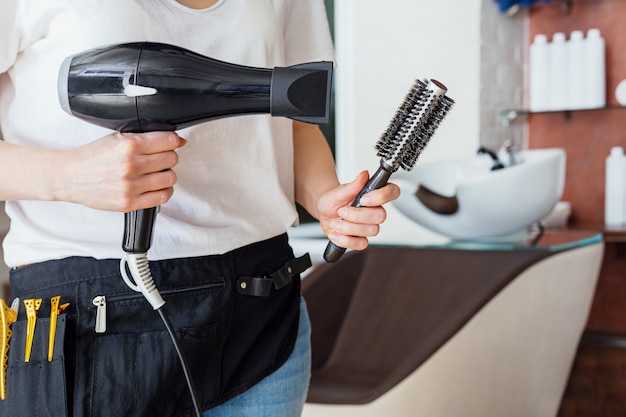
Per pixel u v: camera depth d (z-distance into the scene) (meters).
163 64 0.79
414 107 0.86
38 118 0.91
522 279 2.16
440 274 2.39
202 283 0.96
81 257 0.91
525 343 2.19
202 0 0.98
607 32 3.08
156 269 0.93
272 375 1.06
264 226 1.03
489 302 2.11
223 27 0.98
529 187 2.23
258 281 1.01
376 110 3.10
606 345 2.73
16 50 0.90
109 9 0.89
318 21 1.18
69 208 0.92
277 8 1.08
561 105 3.02
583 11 3.10
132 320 0.91
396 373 2.02
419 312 2.38
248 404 1.05
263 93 0.79
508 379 2.17
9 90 0.95
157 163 0.79
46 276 0.92
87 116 0.81
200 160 0.97
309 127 1.20
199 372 0.97
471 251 2.37
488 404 2.13
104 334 0.90
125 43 0.81
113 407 0.89
